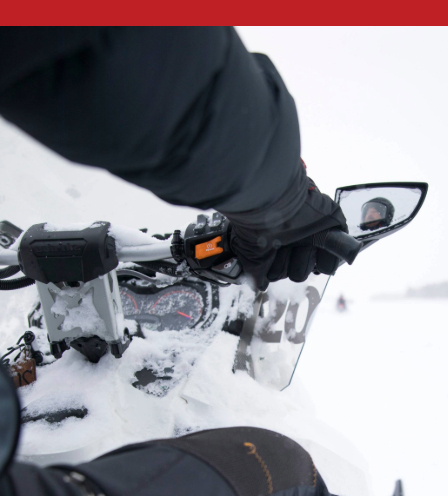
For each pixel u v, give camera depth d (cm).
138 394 128
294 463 60
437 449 219
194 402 128
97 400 114
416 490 185
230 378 141
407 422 255
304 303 178
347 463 119
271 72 51
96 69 30
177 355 148
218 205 53
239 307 169
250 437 60
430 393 306
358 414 266
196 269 112
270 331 175
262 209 63
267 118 45
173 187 46
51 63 30
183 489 41
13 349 137
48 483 30
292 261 92
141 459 44
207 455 49
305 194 74
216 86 37
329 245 86
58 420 107
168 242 112
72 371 132
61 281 113
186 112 37
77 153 38
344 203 122
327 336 554
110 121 34
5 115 36
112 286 125
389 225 112
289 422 131
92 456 99
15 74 30
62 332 121
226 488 45
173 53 33
